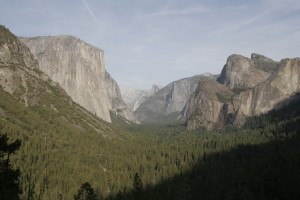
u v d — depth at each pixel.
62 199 143.50
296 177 85.56
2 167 46.50
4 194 45.12
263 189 98.44
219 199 147.00
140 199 99.56
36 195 132.12
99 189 155.50
